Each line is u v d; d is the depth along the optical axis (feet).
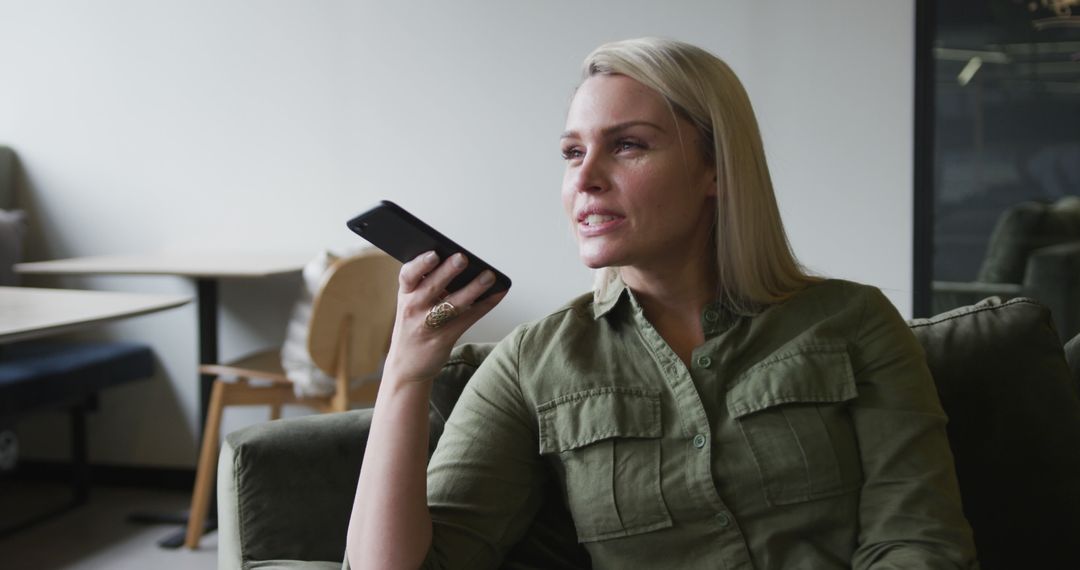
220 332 12.10
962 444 4.57
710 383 3.92
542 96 11.06
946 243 10.44
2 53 12.48
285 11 11.66
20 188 12.55
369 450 3.67
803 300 4.07
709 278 4.12
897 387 3.88
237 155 11.89
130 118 12.17
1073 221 10.16
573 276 11.13
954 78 10.28
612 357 4.05
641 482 3.84
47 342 12.46
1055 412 4.57
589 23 10.88
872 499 3.77
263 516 4.14
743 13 10.55
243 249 11.96
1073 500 4.47
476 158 11.28
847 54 10.38
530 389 4.05
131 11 12.07
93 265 10.46
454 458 3.96
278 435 4.26
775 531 3.76
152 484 12.30
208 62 11.91
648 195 3.79
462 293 3.46
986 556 4.53
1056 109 10.11
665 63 3.85
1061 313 10.25
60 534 10.73
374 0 11.41
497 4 11.09
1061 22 10.01
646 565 3.85
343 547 4.21
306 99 11.67
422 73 11.35
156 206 12.17
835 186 10.53
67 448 12.57
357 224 3.37
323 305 9.27
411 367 3.57
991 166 10.28
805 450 3.78
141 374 11.88
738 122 3.94
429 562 3.67
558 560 4.21
